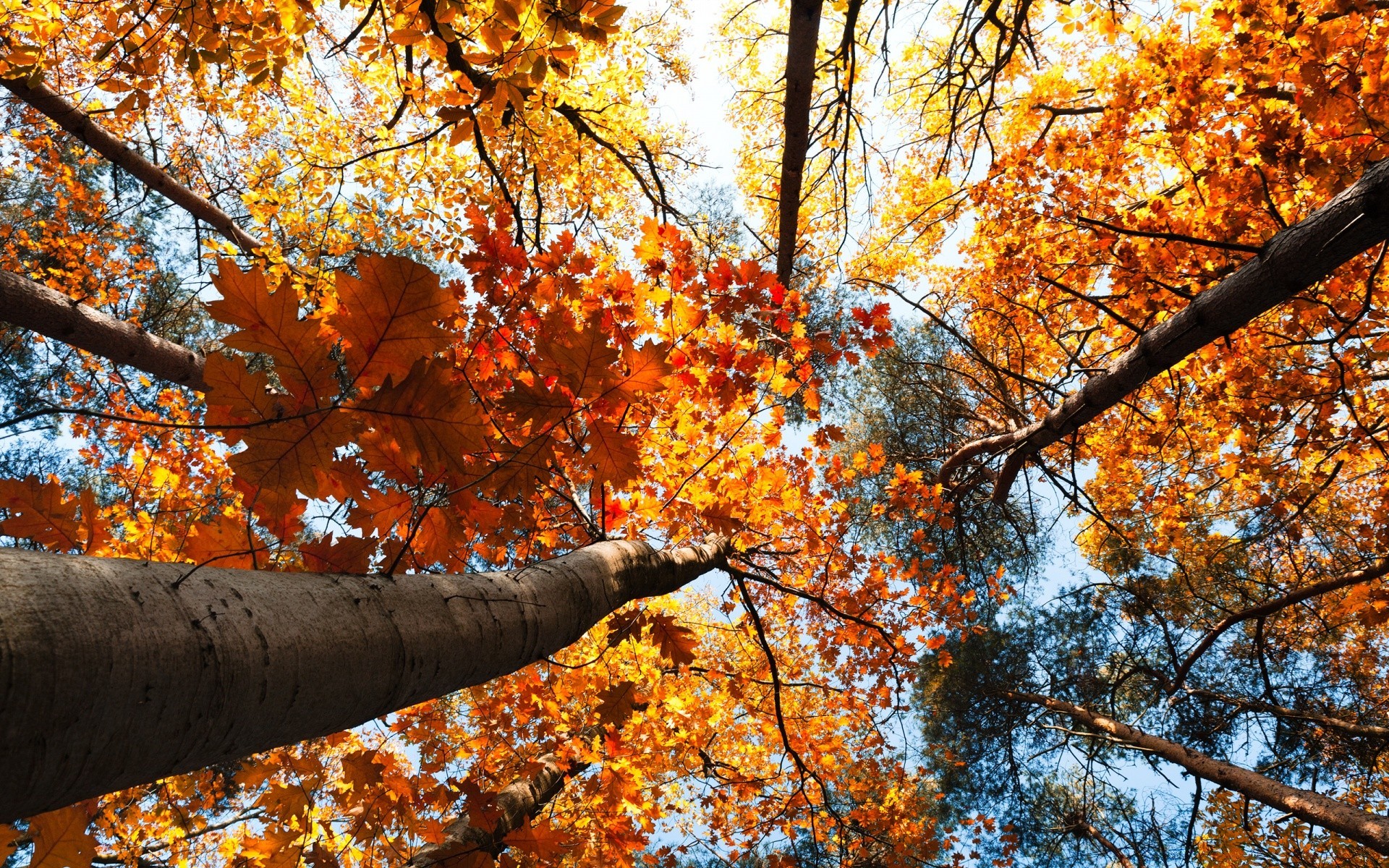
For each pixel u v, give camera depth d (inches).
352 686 38.1
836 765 224.4
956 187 319.9
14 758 22.6
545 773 145.6
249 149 271.9
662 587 95.8
